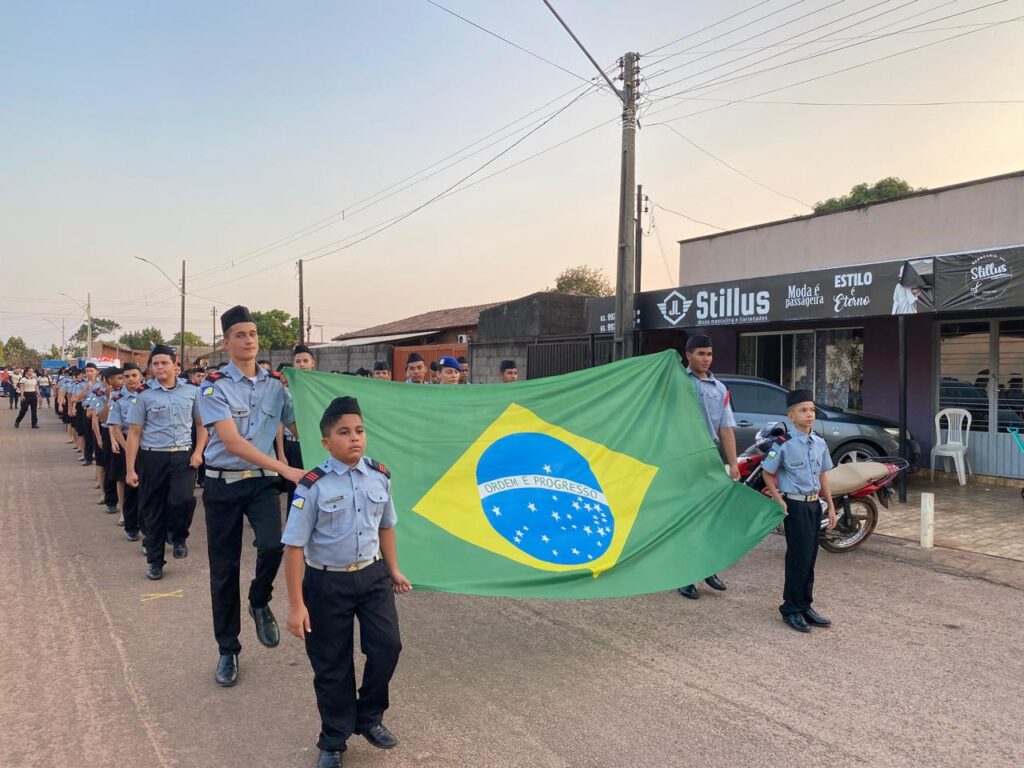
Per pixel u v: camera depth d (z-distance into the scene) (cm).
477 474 510
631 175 1240
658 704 399
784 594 525
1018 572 645
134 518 770
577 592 470
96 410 959
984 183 1095
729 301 1213
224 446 424
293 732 370
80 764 337
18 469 1312
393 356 2378
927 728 373
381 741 348
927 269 930
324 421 338
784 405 991
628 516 537
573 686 423
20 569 667
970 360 1109
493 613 554
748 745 355
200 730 371
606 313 1471
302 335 3703
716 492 578
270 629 447
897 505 929
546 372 1677
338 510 331
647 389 617
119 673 440
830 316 1050
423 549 452
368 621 340
